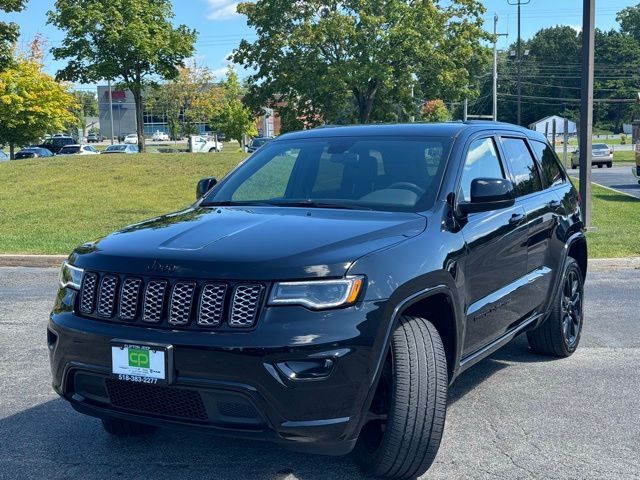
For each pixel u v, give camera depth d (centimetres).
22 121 4128
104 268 355
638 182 2947
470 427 450
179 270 334
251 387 312
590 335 685
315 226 374
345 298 323
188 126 6900
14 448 422
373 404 354
